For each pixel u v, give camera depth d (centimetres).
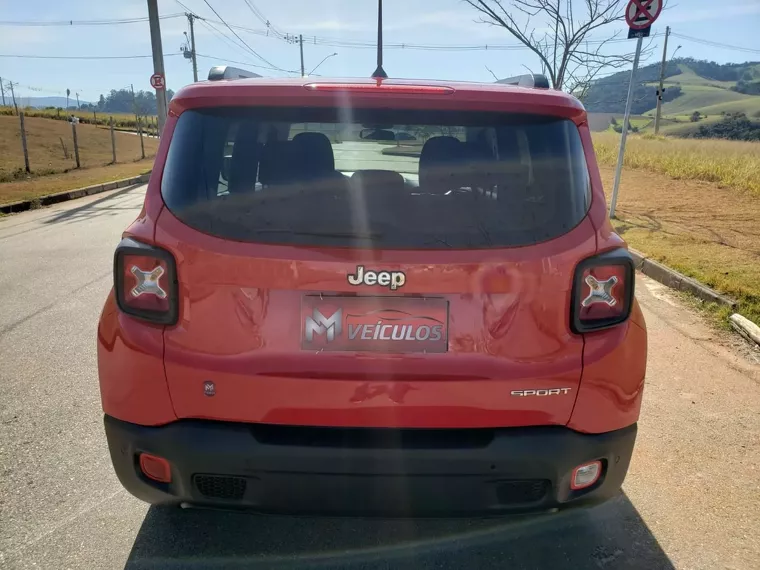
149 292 214
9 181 1684
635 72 996
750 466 333
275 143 221
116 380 220
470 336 210
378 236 208
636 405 230
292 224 209
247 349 210
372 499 214
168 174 217
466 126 220
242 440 211
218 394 212
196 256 208
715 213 1087
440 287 207
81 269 743
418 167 220
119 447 225
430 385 209
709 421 382
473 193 216
